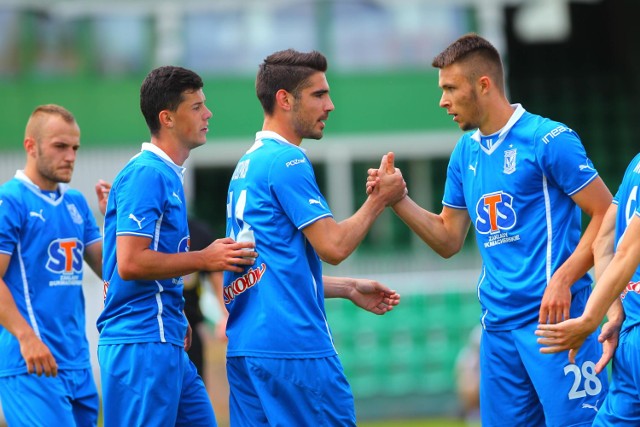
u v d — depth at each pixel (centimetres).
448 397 4997
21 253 2166
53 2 5356
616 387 1744
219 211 6050
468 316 5059
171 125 1909
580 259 1841
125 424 1888
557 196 1886
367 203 1905
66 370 2189
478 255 5297
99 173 5319
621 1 6975
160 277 1836
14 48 5331
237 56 5428
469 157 1983
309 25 5450
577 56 7338
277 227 1839
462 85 1911
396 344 5038
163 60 5397
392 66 5481
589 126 6819
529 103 6919
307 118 1891
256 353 1828
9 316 2077
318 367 1823
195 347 2462
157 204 1855
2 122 5309
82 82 5366
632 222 1617
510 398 1938
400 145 5491
